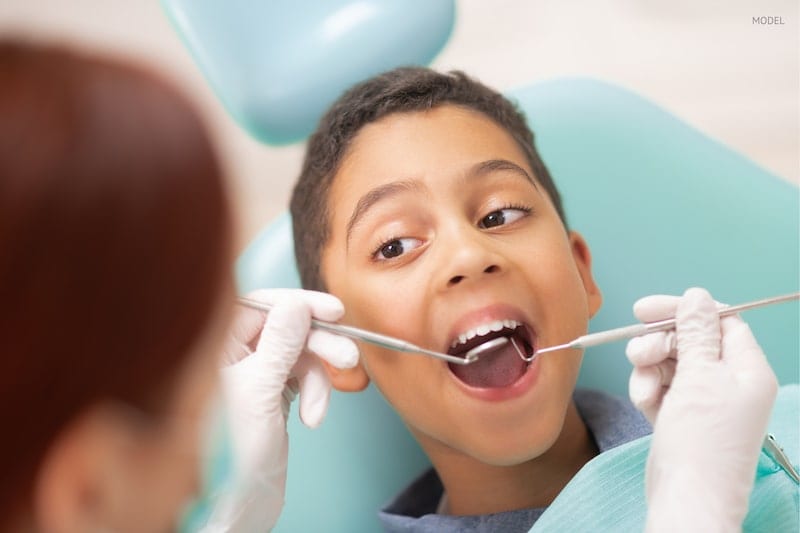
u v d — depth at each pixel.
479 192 1.23
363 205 1.24
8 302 0.47
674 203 1.55
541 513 1.25
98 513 0.54
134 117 0.49
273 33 1.62
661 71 2.33
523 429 1.17
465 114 1.28
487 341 1.21
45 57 0.50
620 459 1.19
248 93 1.61
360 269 1.24
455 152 1.23
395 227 1.22
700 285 1.51
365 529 1.45
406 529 1.33
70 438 0.50
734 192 1.55
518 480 1.29
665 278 1.51
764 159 2.21
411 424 1.31
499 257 1.15
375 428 1.48
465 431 1.20
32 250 0.47
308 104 1.62
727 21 2.37
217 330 0.55
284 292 1.21
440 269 1.16
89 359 0.49
